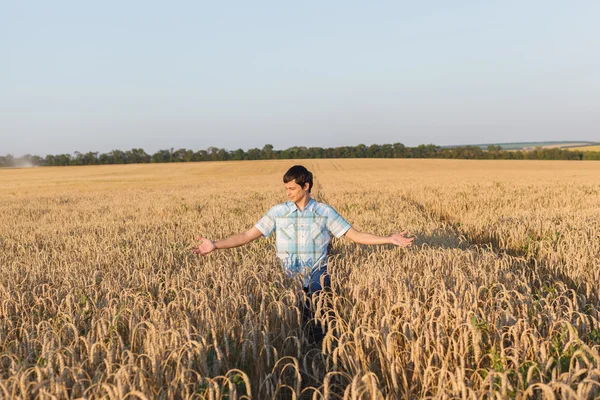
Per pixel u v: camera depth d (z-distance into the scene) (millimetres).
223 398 2893
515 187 25578
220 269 5434
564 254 7082
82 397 2475
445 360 2990
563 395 2416
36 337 3781
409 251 6793
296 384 2848
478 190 23562
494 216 12836
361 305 4098
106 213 18500
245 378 2578
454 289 4387
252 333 3430
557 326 3590
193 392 2736
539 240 8984
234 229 11242
